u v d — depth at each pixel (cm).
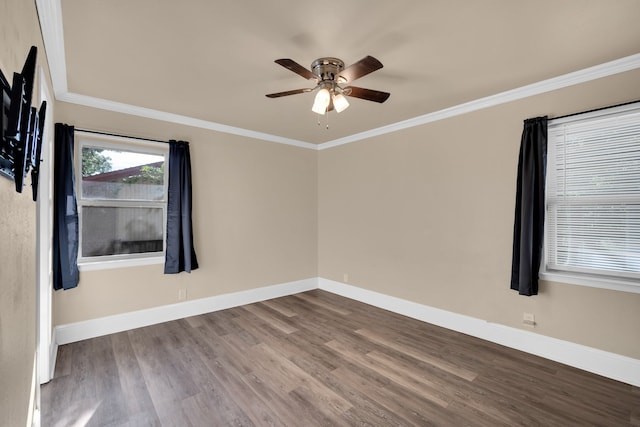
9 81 101
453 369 267
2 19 92
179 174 373
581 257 275
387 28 201
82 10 181
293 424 200
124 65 249
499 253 318
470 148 339
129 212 356
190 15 187
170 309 377
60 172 297
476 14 186
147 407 215
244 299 442
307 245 520
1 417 93
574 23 195
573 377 254
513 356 290
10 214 106
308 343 316
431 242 375
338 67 242
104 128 331
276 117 383
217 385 242
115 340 319
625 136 252
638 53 233
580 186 275
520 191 297
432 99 325
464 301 345
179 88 296
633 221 250
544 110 287
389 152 421
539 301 291
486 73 266
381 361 280
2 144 90
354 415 209
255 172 454
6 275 101
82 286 321
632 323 245
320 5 179
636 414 210
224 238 423
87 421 201
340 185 493
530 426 199
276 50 228
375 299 439
